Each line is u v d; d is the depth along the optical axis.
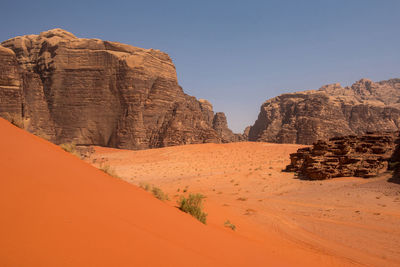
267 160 81.12
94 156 108.88
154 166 80.00
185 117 155.75
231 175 57.12
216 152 101.25
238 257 6.42
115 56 154.00
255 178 52.97
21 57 168.38
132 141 145.25
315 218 25.97
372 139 51.44
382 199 31.86
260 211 28.94
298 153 56.38
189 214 11.21
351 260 13.23
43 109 152.88
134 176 64.44
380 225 22.77
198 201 12.12
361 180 42.03
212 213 20.62
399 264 13.52
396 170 41.16
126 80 150.50
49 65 158.50
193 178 57.84
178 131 143.50
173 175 65.06
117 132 148.25
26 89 150.88
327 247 16.09
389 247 16.78
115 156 106.69
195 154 98.88
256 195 40.97
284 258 10.18
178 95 179.62
